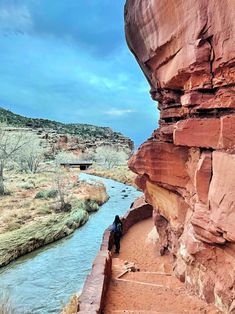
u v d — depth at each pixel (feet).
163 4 27.20
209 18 22.58
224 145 21.75
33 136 204.85
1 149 132.57
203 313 23.94
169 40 27.76
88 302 24.34
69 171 215.51
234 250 20.99
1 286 47.85
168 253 42.55
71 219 81.66
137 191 143.64
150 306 26.48
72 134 449.48
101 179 192.85
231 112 22.21
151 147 33.19
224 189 20.61
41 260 59.31
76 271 54.29
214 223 21.25
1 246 60.70
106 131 582.35
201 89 24.44
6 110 487.61
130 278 34.04
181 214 32.89
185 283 30.09
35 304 42.78
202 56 23.30
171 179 31.83
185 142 25.22
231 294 22.24
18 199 109.29
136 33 36.01
